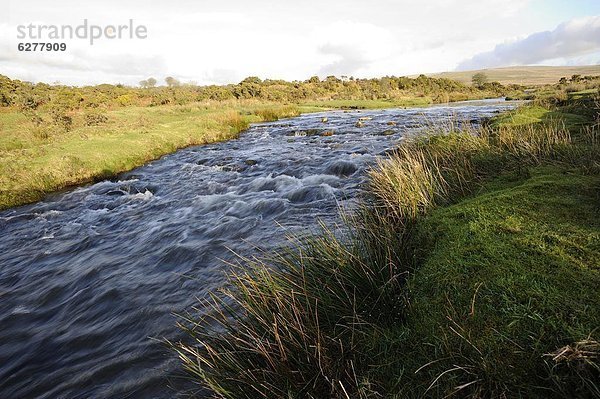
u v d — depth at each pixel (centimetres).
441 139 822
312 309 317
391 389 220
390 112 3431
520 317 223
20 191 1182
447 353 223
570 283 241
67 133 1967
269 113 3506
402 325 272
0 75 6000
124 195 1144
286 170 1231
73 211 1027
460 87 7788
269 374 267
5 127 2202
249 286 387
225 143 2027
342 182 973
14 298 583
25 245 812
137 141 1808
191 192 1099
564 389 179
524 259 281
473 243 325
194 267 602
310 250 432
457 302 255
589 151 551
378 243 398
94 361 411
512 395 187
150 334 440
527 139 688
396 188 559
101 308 520
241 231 723
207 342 353
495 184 530
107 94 5788
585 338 193
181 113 3325
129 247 735
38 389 381
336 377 248
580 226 319
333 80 9094
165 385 347
